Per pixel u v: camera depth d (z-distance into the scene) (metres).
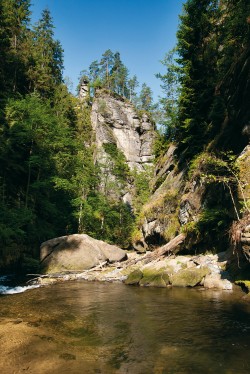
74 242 19.77
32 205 28.14
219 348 5.96
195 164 20.23
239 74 16.67
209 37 25.08
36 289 13.12
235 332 6.89
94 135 73.75
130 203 59.97
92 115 79.50
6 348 5.86
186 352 5.78
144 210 27.12
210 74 23.73
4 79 37.38
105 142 71.31
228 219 15.17
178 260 16.20
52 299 10.79
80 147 45.34
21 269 20.31
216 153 17.28
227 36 21.14
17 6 49.50
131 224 45.97
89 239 20.30
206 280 12.77
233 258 13.25
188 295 11.16
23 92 43.25
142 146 79.50
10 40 38.69
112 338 6.61
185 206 19.56
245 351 5.79
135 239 27.42
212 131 20.67
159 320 8.00
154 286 13.55
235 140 16.39
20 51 44.28
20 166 26.97
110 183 50.50
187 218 19.12
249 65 15.62
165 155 36.44
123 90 98.44
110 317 8.33
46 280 15.86
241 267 12.00
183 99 23.52
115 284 14.55
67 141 36.25
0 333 6.68
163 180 31.70
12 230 21.08
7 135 26.72
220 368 5.07
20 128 27.66
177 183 23.92
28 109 29.44
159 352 5.80
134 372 4.96
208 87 23.11
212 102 22.28
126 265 18.73
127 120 81.00
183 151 26.86
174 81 36.69
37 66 46.03
